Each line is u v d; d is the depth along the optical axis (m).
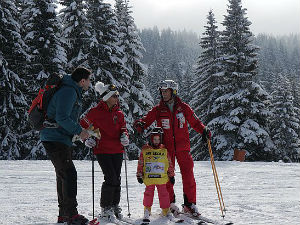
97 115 4.61
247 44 26.09
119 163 4.70
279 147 31.50
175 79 78.12
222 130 24.61
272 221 4.57
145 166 4.71
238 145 23.36
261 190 7.72
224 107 24.72
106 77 21.62
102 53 21.92
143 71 24.83
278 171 11.17
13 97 20.11
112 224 4.28
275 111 32.38
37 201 6.05
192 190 4.89
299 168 11.99
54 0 21.28
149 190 4.67
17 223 4.31
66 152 4.00
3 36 19.72
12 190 7.17
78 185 8.02
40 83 20.55
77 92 3.98
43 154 19.56
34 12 20.36
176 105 5.06
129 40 24.78
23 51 20.14
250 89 24.50
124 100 22.06
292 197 6.80
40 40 20.16
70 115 3.95
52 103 3.90
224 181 9.02
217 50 28.23
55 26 21.23
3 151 19.58
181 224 4.34
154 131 4.73
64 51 21.58
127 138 4.64
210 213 5.08
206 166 12.20
